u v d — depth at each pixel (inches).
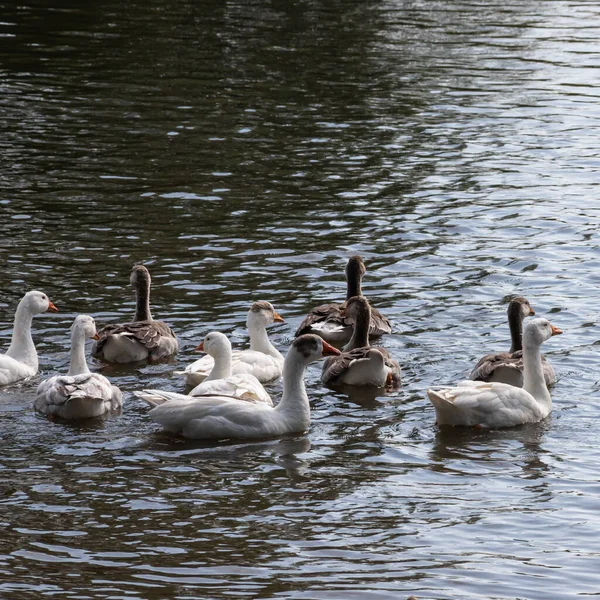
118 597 404.2
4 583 411.8
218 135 1236.5
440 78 1562.5
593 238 933.2
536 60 1705.2
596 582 426.6
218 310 762.8
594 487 515.2
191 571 426.3
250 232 930.7
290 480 516.4
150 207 987.3
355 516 479.5
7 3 1980.8
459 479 522.3
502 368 629.9
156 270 836.0
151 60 1603.1
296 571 429.1
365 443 566.6
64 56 1599.4
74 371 626.8
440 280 832.3
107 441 558.6
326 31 1877.5
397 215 988.6
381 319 732.7
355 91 1467.8
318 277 834.8
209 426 564.4
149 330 681.0
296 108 1370.6
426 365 678.5
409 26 1958.7
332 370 646.5
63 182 1046.4
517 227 960.9
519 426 594.2
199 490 502.0
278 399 636.1
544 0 2304.4
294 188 1058.7
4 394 621.3
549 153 1206.9
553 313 766.5
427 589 418.6
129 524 465.4
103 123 1263.5
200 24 1891.0
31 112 1294.3
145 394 586.6
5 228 912.9
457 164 1157.7
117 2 2052.2
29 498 486.9
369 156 1176.8
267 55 1668.3
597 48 1807.3
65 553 438.0
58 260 847.7
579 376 664.4
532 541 460.1
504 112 1384.1
